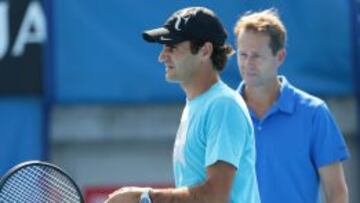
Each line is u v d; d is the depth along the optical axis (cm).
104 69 3316
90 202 3428
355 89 3384
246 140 1462
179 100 3356
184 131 1486
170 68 1488
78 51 3300
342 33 3369
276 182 1839
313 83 3366
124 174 3447
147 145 3438
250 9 3247
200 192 1408
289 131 1834
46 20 3278
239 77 3222
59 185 1517
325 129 1831
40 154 3291
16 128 3288
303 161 1836
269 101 1850
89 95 3319
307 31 3350
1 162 3272
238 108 1447
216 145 1421
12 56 3269
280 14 3322
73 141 3391
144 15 3288
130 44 3306
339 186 1839
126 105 3394
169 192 1412
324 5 3353
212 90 1473
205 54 1477
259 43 1791
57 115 3366
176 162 1505
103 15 3297
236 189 1469
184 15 1478
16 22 3262
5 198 1491
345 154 1838
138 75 3325
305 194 1841
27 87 3278
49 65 3291
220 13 3238
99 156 3425
